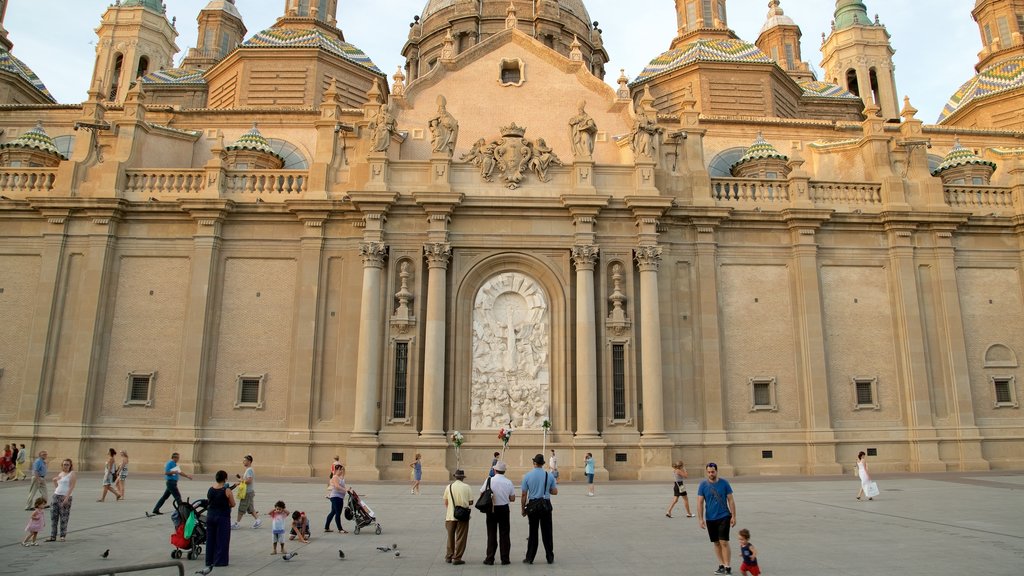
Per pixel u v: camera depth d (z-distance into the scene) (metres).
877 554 13.31
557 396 29.88
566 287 30.61
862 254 32.47
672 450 29.06
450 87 35.00
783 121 41.50
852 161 36.69
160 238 31.20
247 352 30.28
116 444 29.19
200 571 12.23
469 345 30.34
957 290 32.22
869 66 58.47
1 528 16.55
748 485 25.73
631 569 12.34
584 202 30.34
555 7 52.84
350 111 41.06
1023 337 32.50
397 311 29.88
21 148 36.22
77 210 31.00
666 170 32.62
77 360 29.48
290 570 12.47
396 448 28.77
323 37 46.56
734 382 30.78
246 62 45.06
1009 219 33.06
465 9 52.75
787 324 31.52
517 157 31.64
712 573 11.99
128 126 33.19
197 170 31.95
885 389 31.30
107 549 13.82
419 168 31.53
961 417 30.91
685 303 31.19
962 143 43.75
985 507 19.48
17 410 29.52
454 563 12.87
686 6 53.22
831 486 25.23
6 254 31.08
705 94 45.72
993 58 53.31
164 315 30.50
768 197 32.81
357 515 16.39
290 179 32.69
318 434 29.08
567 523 17.64
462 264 30.73
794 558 12.98
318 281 30.58
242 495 17.08
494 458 26.69
